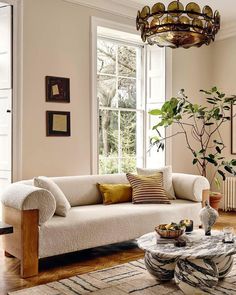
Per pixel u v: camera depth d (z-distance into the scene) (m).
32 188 3.20
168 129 5.66
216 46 6.22
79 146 4.73
